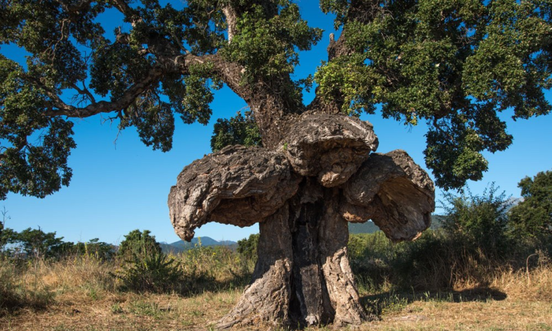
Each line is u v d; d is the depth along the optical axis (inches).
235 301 396.5
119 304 384.8
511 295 409.7
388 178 315.0
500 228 519.2
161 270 476.7
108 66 478.9
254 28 384.8
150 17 483.8
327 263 330.0
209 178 271.1
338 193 339.0
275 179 287.6
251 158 280.4
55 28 472.7
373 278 523.8
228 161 276.8
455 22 386.3
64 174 488.7
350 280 326.6
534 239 551.8
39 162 448.5
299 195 334.3
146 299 412.8
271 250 315.9
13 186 436.1
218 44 433.7
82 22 498.6
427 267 501.0
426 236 527.2
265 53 361.7
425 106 353.1
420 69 354.6
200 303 390.9
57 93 479.2
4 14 435.8
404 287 481.1
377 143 279.9
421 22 369.1
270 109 374.6
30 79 414.3
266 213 308.0
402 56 374.3
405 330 278.4
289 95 378.0
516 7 346.3
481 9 363.6
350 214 332.5
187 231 276.5
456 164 373.7
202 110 455.2
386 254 611.5
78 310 352.2
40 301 355.3
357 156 296.2
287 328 294.7
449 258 488.1
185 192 273.4
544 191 884.6
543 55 398.3
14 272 418.6
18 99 381.7
